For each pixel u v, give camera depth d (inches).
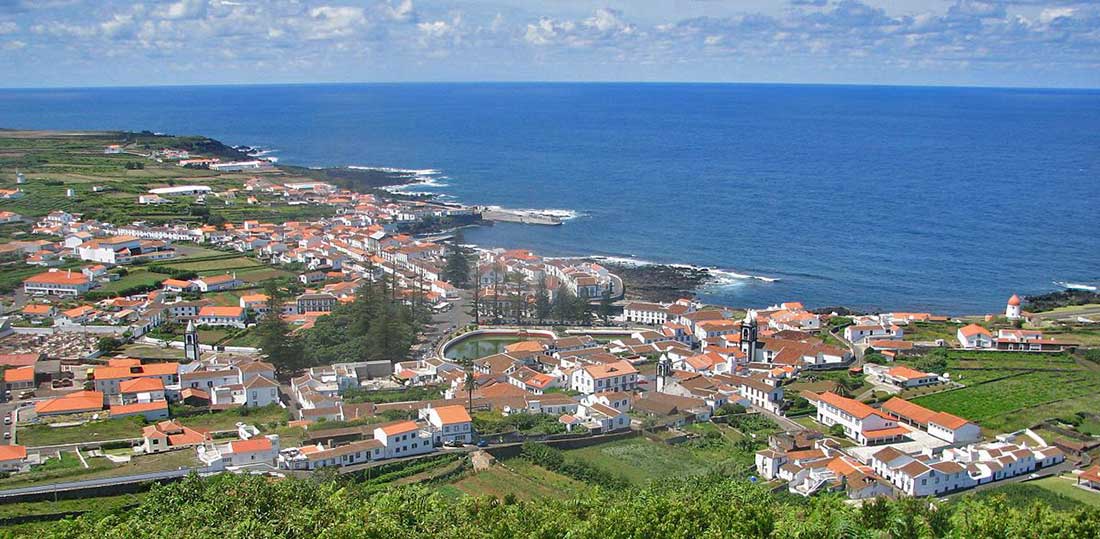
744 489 5477.4
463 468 6609.3
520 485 6358.3
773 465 6624.0
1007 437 7465.6
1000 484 6643.7
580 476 6535.4
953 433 7347.4
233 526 4586.6
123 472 6008.9
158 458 6378.0
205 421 7440.9
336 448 6540.4
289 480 5531.5
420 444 6835.6
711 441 7372.1
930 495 6240.2
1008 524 4586.6
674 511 4598.9
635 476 6555.1
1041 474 6860.2
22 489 5625.0
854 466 6569.9
